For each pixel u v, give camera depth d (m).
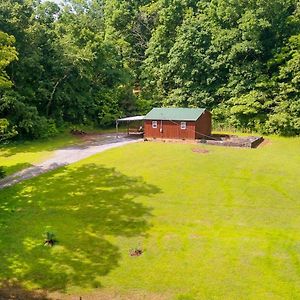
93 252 16.52
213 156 30.06
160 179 24.72
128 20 61.47
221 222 19.06
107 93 48.09
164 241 17.28
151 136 37.31
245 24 45.62
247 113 45.34
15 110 36.25
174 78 51.94
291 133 42.94
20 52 37.81
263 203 21.25
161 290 13.95
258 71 47.25
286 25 47.50
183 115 36.91
